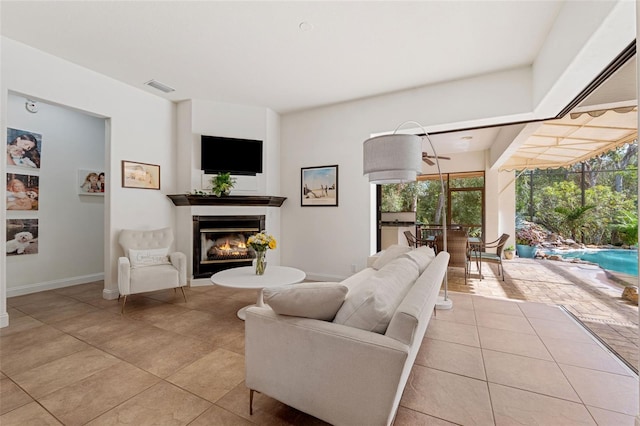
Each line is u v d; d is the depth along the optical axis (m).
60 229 4.31
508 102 3.45
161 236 3.95
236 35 2.82
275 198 4.74
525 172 8.39
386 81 3.79
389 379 1.19
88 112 3.53
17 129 3.87
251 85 3.95
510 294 3.97
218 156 4.48
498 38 2.83
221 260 4.56
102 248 4.84
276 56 3.20
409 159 2.55
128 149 3.92
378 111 4.26
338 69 3.48
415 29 2.71
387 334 1.27
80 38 2.87
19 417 1.57
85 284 4.49
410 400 1.72
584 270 5.60
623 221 6.92
